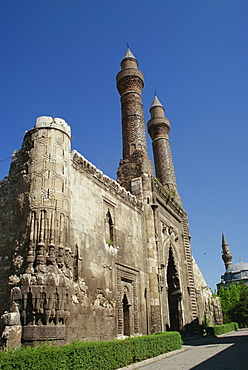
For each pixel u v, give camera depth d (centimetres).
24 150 1767
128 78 3562
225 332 4428
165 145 4197
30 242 1477
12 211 1692
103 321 1839
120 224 2361
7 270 1576
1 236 1667
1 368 896
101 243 2016
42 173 1616
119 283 2169
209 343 2712
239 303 7625
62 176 1662
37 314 1345
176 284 3322
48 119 1761
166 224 3259
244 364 1361
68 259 1549
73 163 1858
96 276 1869
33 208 1546
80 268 1719
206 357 1716
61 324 1395
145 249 2714
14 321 1324
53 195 1584
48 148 1677
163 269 2844
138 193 2906
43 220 1519
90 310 1731
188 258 3744
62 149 1725
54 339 1338
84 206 1894
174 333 2166
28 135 1769
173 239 3397
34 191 1581
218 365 1383
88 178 2006
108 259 2062
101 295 1884
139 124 3366
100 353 1245
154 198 2992
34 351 1009
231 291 8456
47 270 1421
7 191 1756
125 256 2327
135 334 2248
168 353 1891
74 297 1603
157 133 4253
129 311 2245
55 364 1023
